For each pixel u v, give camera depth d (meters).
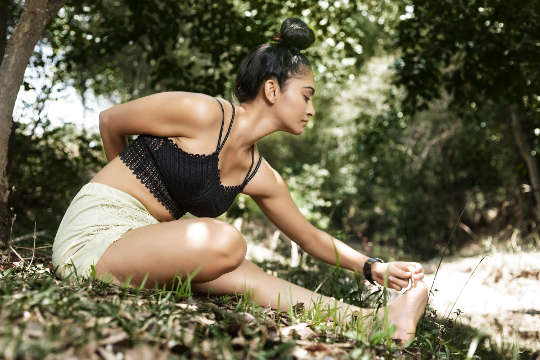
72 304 1.52
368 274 2.43
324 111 14.68
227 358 1.40
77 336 1.32
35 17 2.83
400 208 11.95
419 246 11.33
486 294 5.27
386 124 10.30
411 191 12.06
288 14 5.61
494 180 11.48
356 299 2.83
